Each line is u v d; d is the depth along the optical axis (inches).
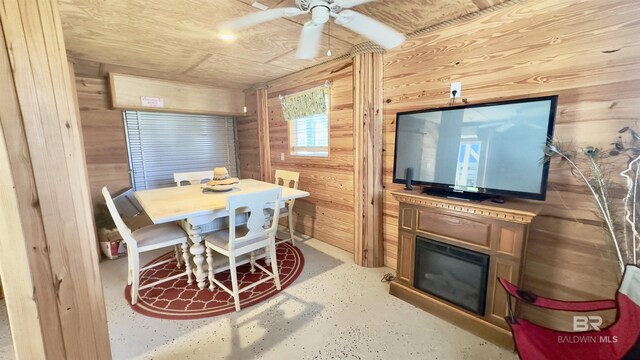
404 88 91.4
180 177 132.3
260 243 87.2
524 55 66.4
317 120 132.1
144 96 133.6
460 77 77.7
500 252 63.5
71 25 74.7
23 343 28.7
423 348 65.0
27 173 27.4
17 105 26.5
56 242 29.6
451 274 74.0
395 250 103.5
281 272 103.4
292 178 132.0
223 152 180.5
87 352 32.5
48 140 28.4
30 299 28.5
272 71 129.5
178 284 96.0
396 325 73.0
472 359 61.6
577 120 60.8
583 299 63.2
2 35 25.3
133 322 75.5
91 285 32.3
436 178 76.8
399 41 72.4
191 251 89.9
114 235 118.1
